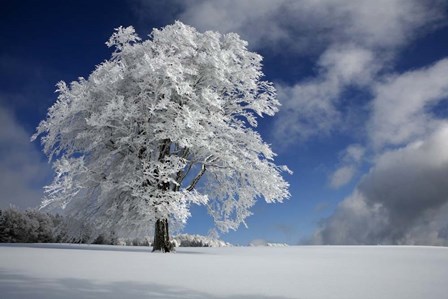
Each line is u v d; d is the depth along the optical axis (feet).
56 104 65.57
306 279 24.29
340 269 31.04
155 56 66.23
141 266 32.01
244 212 72.54
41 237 111.24
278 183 69.21
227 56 67.26
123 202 63.57
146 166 60.95
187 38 65.46
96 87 65.67
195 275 25.94
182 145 59.72
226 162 70.13
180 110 62.69
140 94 63.26
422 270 30.58
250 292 19.07
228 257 46.09
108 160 66.64
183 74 66.39
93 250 56.08
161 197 59.88
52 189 58.49
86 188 65.46
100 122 61.21
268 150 69.41
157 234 63.62
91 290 19.08
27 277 23.67
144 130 63.72
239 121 72.54
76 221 70.85
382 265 35.22
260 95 72.13
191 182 69.72
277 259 42.78
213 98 63.77
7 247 59.88
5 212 109.19
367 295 18.53
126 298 17.03
